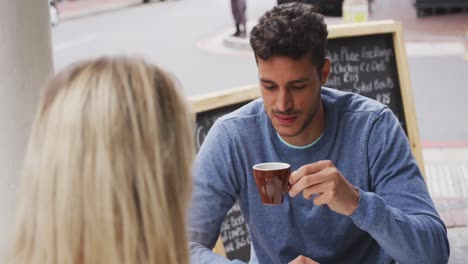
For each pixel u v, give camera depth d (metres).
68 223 1.03
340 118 2.07
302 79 1.90
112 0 25.86
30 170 1.07
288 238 2.06
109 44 15.69
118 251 1.04
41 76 2.51
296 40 1.86
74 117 1.05
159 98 1.10
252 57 13.46
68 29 18.78
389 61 3.68
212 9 22.27
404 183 1.99
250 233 2.17
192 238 2.05
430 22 16.78
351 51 3.63
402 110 3.69
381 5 20.81
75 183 1.03
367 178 2.05
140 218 1.05
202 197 2.09
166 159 1.08
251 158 2.10
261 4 22.55
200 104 2.91
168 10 22.70
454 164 6.44
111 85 1.07
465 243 4.62
